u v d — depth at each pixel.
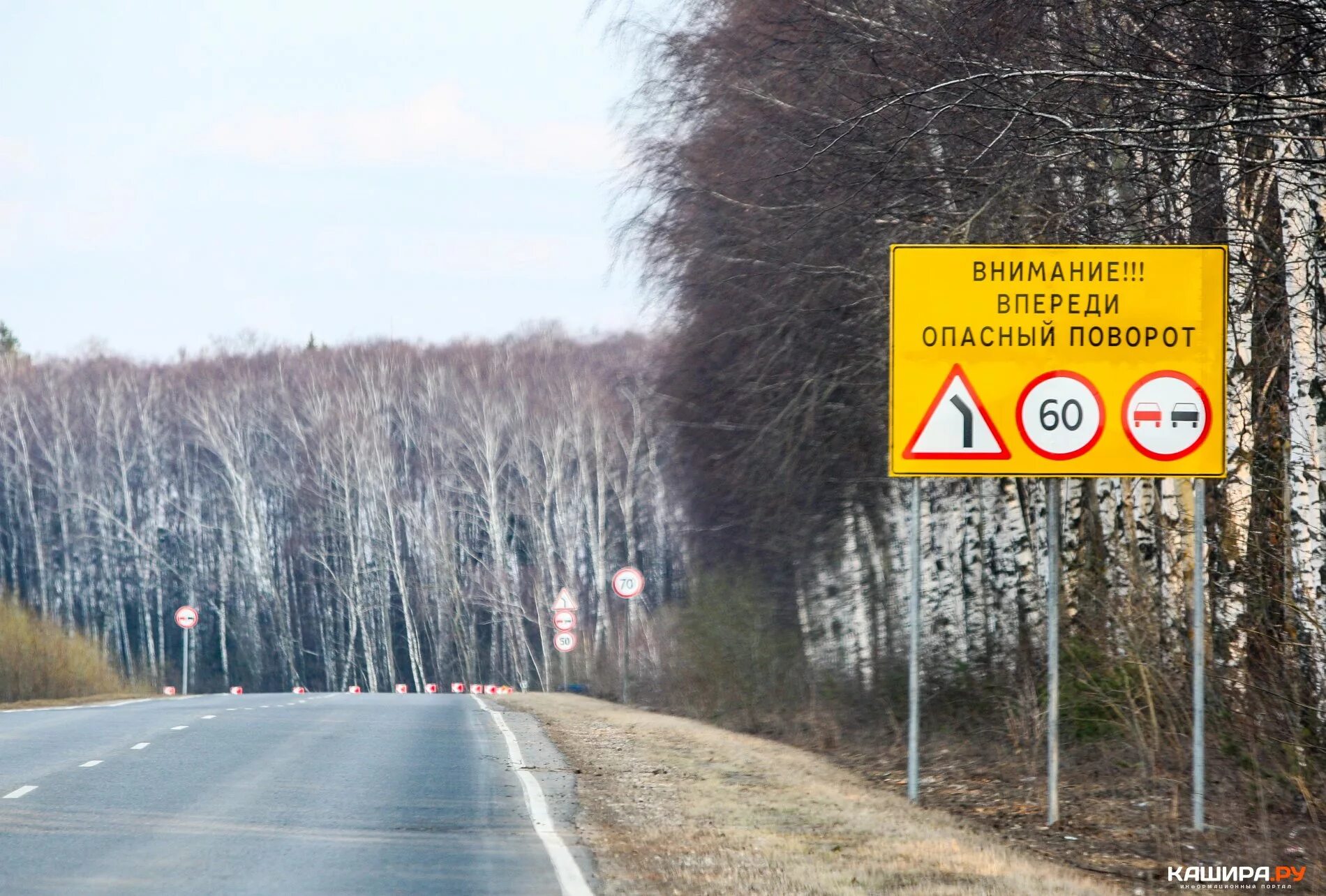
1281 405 37.97
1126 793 36.38
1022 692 44.25
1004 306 33.62
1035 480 50.81
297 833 29.95
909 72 39.78
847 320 50.66
